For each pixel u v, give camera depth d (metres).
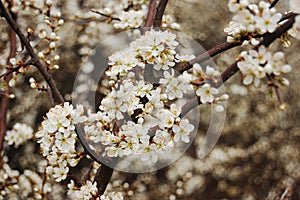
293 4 1.51
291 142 6.62
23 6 3.19
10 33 3.42
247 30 1.71
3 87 2.35
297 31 1.75
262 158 6.69
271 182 6.75
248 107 6.44
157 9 2.49
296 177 5.69
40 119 6.30
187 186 6.16
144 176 6.12
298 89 6.43
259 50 1.64
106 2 5.12
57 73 6.28
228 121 6.40
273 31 1.70
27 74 5.95
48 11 2.57
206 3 6.16
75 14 5.19
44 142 2.11
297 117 6.61
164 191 6.24
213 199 6.63
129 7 3.59
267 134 6.64
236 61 1.85
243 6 1.67
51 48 2.51
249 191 6.70
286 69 1.62
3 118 3.50
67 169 2.18
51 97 2.38
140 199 6.18
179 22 6.11
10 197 4.80
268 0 1.93
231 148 6.34
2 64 4.25
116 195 2.23
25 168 6.04
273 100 6.27
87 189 2.16
